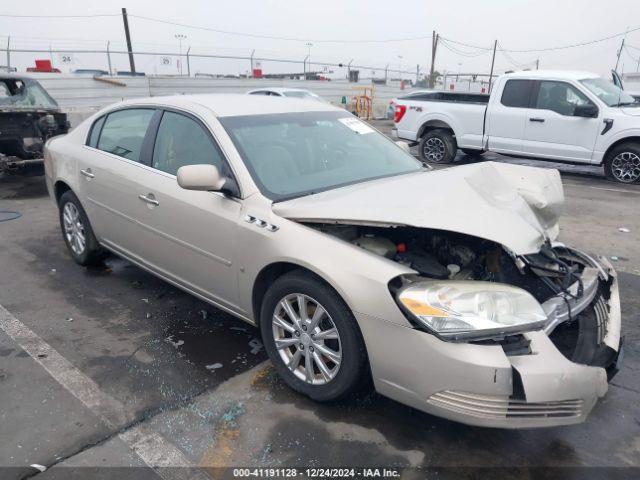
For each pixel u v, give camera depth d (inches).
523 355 94.1
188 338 147.6
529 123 405.4
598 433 111.0
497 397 92.7
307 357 116.5
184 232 140.5
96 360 135.6
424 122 463.5
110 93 733.9
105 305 167.8
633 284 190.7
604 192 350.3
